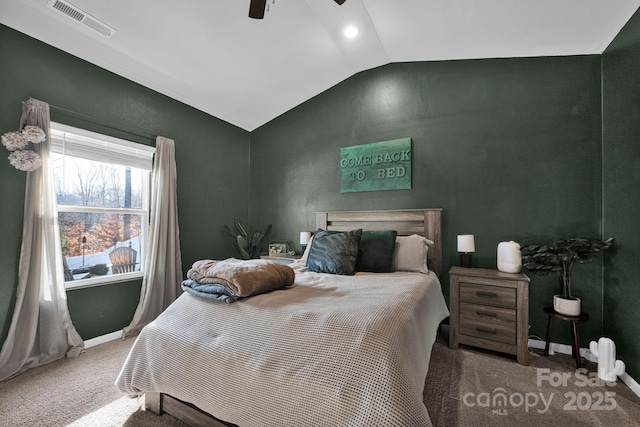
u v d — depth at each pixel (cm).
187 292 178
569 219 249
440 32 255
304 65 321
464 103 294
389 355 106
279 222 411
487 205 281
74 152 247
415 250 272
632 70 198
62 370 209
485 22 231
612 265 219
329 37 280
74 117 246
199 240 360
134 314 290
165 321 158
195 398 131
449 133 300
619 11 196
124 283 283
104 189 278
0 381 194
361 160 345
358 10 237
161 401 156
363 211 339
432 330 190
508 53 270
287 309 140
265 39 271
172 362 142
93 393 180
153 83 304
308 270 270
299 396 105
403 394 97
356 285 197
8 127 210
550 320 235
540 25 222
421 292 186
